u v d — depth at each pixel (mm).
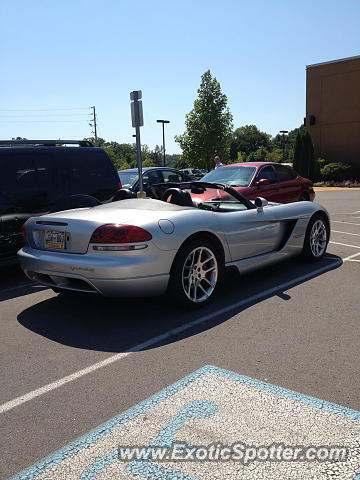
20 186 5594
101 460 2195
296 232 5699
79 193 6184
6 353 3502
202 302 4375
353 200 16938
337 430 2373
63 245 4121
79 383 2984
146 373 3090
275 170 9688
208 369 3113
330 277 5406
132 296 3936
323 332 3721
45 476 2096
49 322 4164
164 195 4789
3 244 5457
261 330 3793
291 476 2043
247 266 4922
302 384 2869
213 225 4430
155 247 3887
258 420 2480
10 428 2496
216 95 32938
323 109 28625
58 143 6297
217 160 15828
